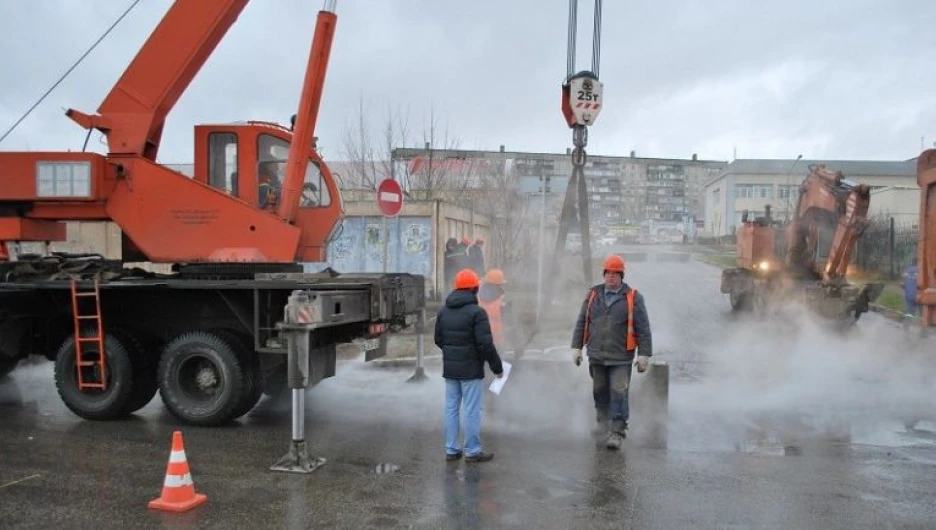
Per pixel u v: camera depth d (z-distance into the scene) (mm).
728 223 78375
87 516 5184
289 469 6191
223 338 7836
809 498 5551
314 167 9461
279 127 9367
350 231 19109
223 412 7715
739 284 18281
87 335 8180
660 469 6273
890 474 6137
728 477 6055
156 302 8383
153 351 8453
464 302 6562
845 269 15094
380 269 19016
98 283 7934
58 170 8586
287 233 8547
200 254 8602
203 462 6480
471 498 5547
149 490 5734
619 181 132000
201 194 8602
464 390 6543
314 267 18391
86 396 8148
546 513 5234
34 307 8766
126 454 6738
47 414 8492
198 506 5379
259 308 7703
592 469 6277
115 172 8711
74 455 6707
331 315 6816
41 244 12281
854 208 14609
